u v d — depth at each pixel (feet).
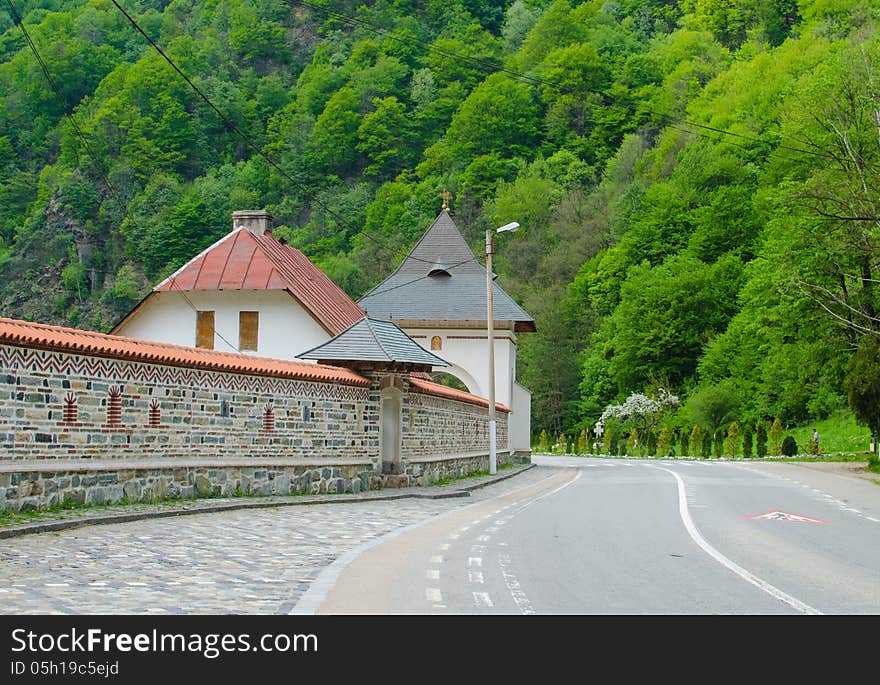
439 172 368.68
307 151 356.38
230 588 34.68
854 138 135.44
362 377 86.22
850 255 141.08
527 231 355.56
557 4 412.36
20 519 49.47
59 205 311.27
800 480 110.42
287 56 424.05
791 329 162.40
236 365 69.77
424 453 98.22
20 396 52.11
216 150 345.72
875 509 74.02
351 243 337.93
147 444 61.82
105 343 58.65
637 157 358.84
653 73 387.14
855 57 141.08
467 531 55.98
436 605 31.86
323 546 47.73
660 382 262.06
